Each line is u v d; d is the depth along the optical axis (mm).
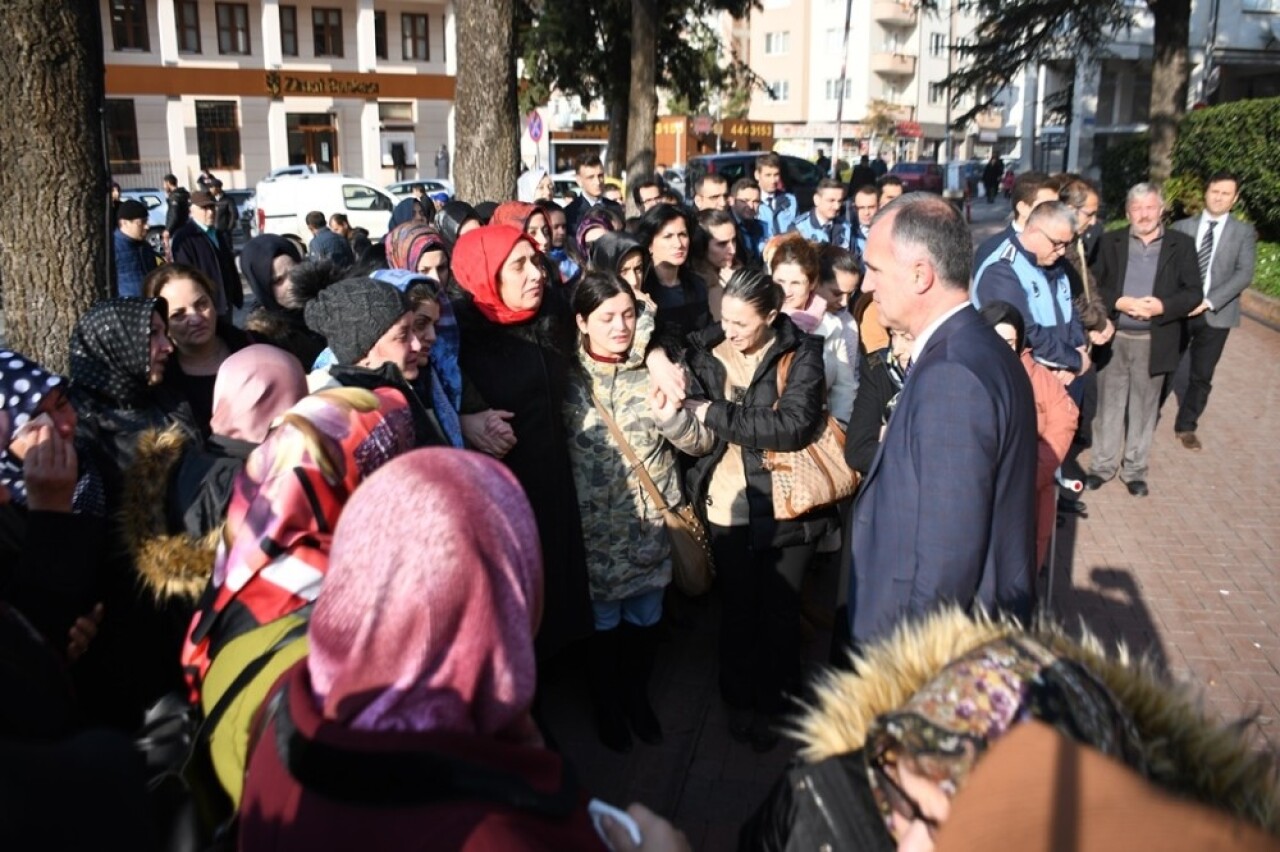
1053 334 4973
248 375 2473
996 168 40000
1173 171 18141
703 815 3426
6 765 1000
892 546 2318
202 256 9281
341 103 38531
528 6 23578
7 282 3699
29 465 2262
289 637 1729
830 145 58438
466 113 7965
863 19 56750
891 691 1543
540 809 1223
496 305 3328
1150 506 6246
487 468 1408
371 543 1303
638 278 4230
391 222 9281
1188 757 1322
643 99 15609
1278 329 11922
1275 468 6906
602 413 3562
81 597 2287
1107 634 4609
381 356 2756
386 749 1211
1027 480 2354
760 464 3619
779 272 4355
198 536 2338
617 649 3840
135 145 35531
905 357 3453
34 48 3523
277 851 1229
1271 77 34375
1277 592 5023
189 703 1949
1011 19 21000
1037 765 1041
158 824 1520
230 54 36594
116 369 2854
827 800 1500
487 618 1289
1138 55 34719
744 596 3762
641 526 3623
